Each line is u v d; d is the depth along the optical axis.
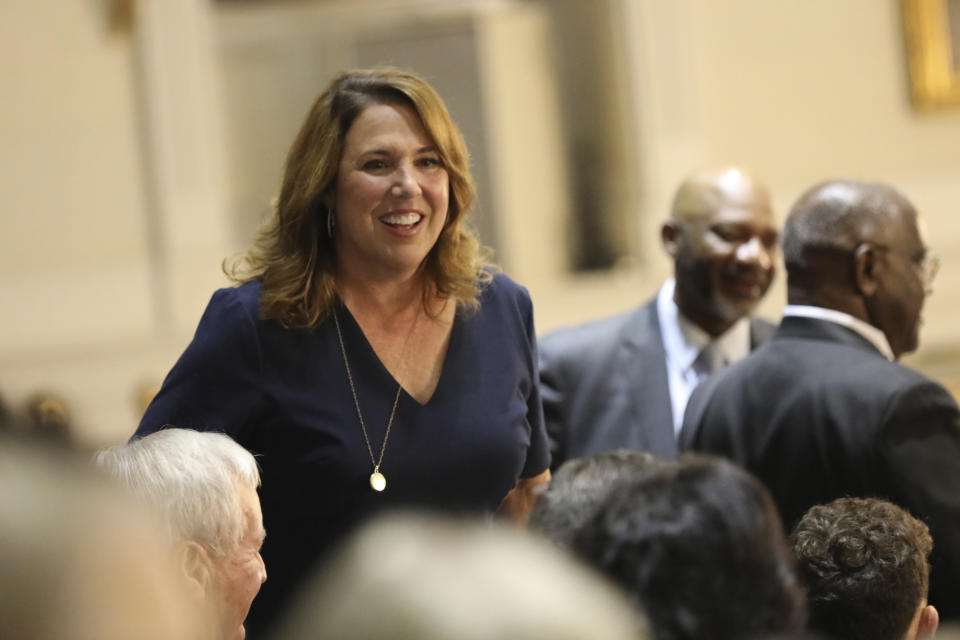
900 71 17.62
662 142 18.03
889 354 5.32
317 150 4.23
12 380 17.44
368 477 4.21
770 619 2.21
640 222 18.36
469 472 4.34
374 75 4.32
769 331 7.29
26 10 17.62
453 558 1.27
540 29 19.89
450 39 20.28
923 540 3.63
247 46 20.19
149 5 17.84
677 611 2.16
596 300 18.55
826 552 3.50
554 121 19.94
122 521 1.13
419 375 4.38
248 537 3.57
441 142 4.26
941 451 4.71
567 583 1.27
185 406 4.12
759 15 17.86
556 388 7.06
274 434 4.21
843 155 17.77
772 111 17.88
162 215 17.94
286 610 4.26
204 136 18.03
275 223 4.40
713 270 6.95
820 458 4.84
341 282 4.36
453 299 4.46
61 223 17.73
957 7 17.34
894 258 5.20
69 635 1.08
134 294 17.80
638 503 2.27
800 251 5.28
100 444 1.30
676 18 17.95
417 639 1.21
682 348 7.10
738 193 7.02
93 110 17.80
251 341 4.17
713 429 5.25
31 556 1.08
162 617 1.13
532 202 20.00
